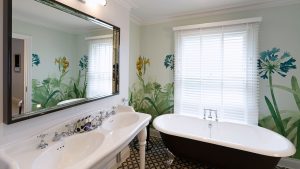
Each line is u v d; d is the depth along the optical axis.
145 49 3.25
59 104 1.45
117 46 2.21
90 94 1.82
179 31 2.88
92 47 1.82
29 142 1.14
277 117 2.37
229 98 2.59
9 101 1.06
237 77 2.52
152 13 2.80
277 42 2.32
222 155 1.86
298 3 2.20
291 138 2.30
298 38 2.22
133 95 3.13
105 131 1.44
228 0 2.30
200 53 2.75
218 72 2.65
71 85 1.59
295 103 2.27
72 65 1.59
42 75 1.31
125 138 1.31
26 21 1.18
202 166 2.22
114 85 2.19
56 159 1.18
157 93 3.20
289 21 2.25
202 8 2.57
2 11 1.05
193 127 2.68
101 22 1.89
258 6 2.39
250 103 2.45
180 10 2.66
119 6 2.23
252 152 1.67
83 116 1.67
